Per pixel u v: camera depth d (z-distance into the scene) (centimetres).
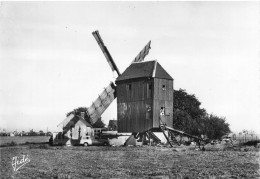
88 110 5475
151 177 1912
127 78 5388
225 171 2102
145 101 5103
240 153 3350
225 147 4359
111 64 5688
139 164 2511
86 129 5331
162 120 5050
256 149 3862
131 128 5269
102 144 5062
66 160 2816
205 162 2591
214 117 7200
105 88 5578
